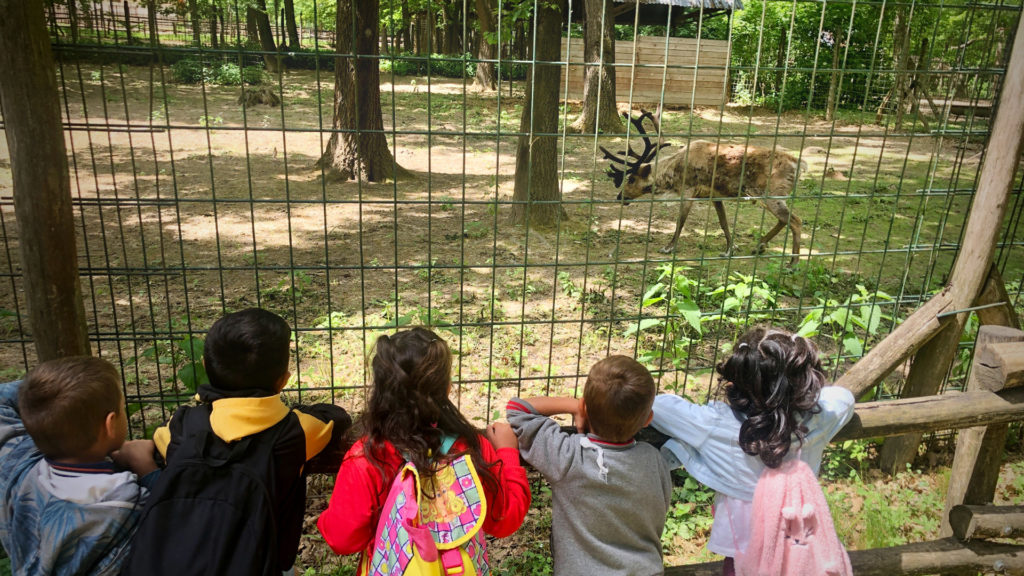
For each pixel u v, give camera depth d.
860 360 3.76
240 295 6.44
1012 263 7.44
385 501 1.73
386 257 7.81
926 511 3.71
